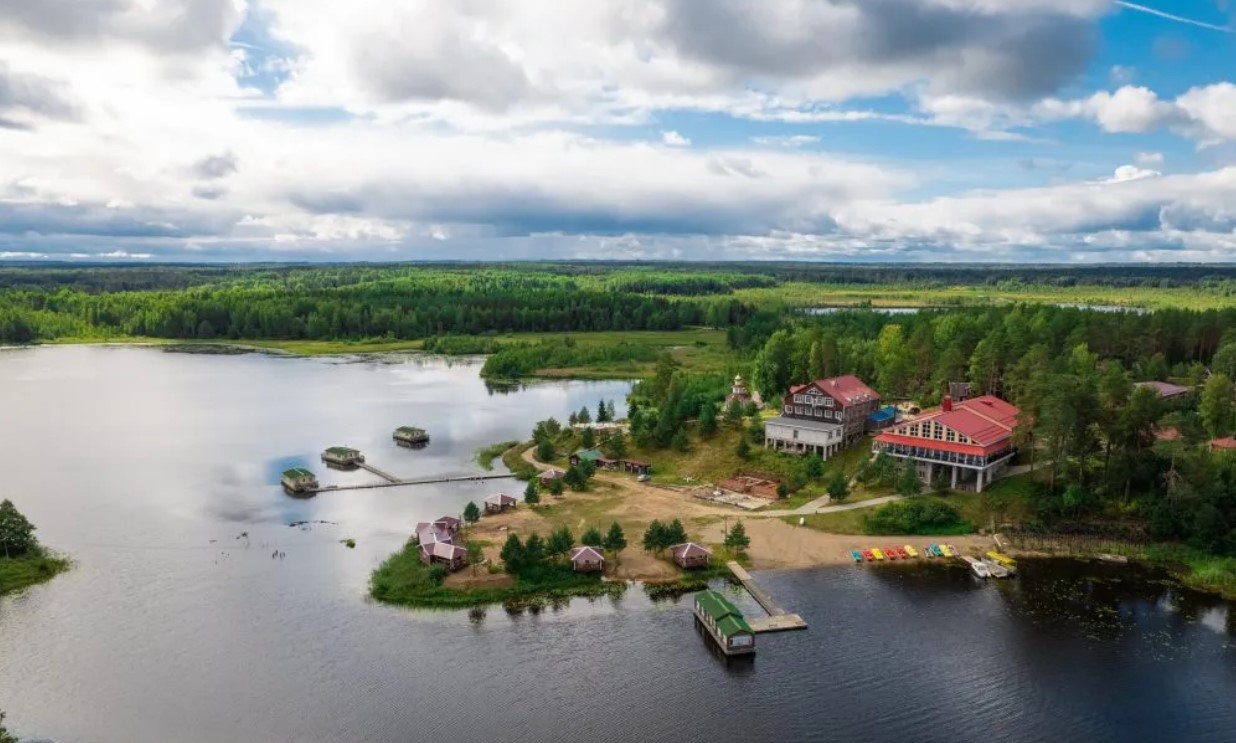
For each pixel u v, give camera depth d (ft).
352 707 279.69
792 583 375.86
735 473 523.70
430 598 355.36
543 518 454.81
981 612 349.20
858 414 552.82
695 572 385.50
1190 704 285.23
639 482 526.57
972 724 274.16
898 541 421.59
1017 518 437.99
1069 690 293.43
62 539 429.38
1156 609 352.69
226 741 262.06
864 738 266.77
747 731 269.44
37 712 275.39
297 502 497.05
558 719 274.16
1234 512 400.88
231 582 375.25
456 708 279.49
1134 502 431.43
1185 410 555.69
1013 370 570.05
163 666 303.48
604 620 341.21
